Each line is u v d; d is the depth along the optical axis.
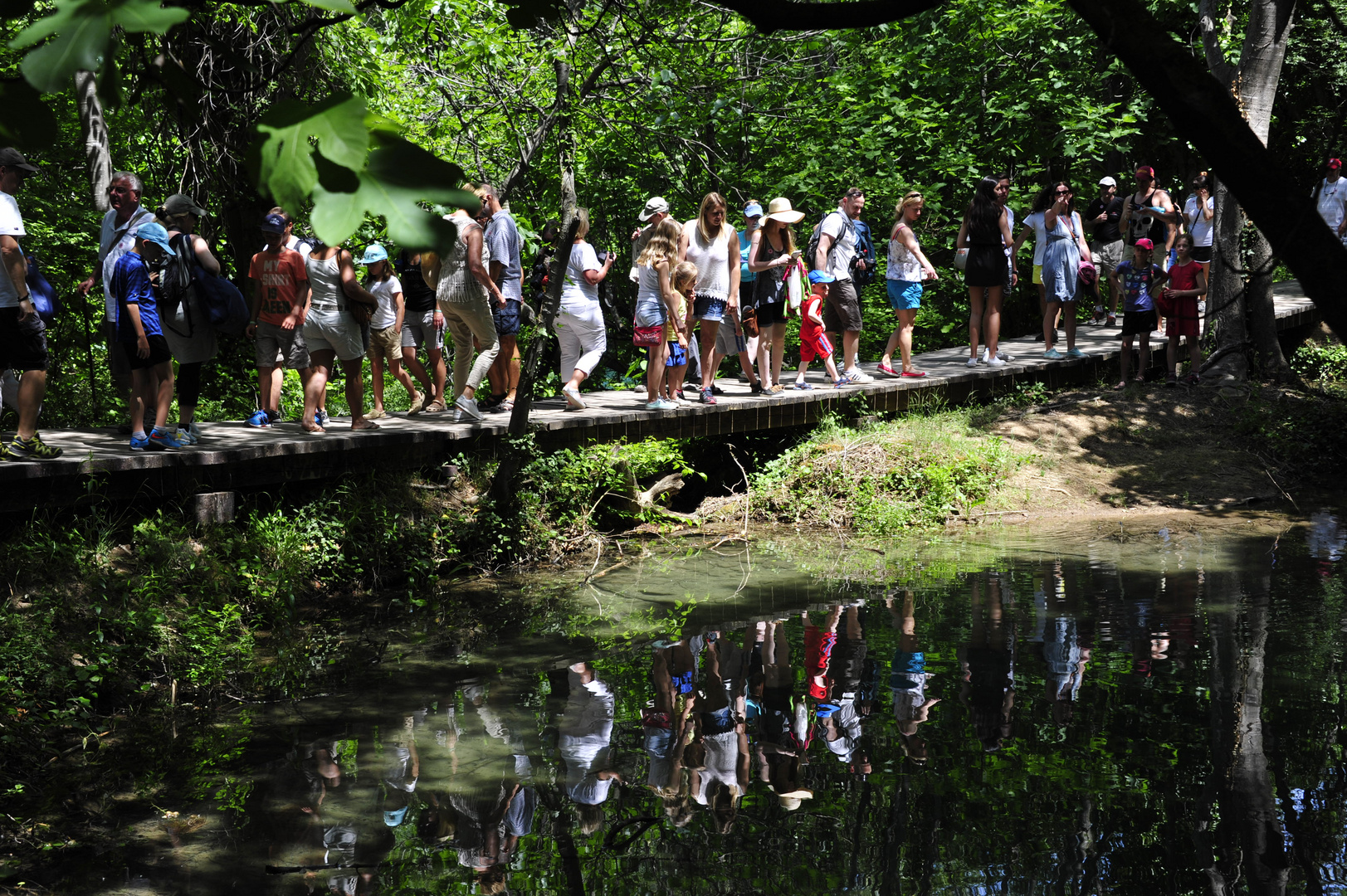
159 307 7.70
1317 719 5.11
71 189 11.95
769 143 16.94
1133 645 6.36
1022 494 10.95
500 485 9.17
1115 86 19.22
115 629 6.39
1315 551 8.72
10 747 5.10
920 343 18.28
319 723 5.52
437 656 6.67
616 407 10.89
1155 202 13.16
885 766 4.74
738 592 8.14
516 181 12.45
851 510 10.62
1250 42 12.67
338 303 8.57
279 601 7.41
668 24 9.95
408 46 12.74
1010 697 5.56
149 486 7.40
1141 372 13.09
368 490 8.71
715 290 10.59
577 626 7.29
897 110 17.03
